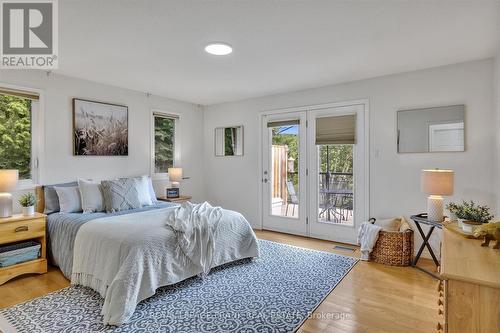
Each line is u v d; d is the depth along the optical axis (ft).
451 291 3.80
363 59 9.82
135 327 6.43
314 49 8.92
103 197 11.10
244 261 10.64
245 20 7.09
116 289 6.76
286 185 14.80
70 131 11.87
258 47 8.77
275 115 14.99
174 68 10.73
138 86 13.38
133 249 7.30
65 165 11.73
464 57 9.64
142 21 7.11
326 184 13.52
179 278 8.18
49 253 9.95
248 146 16.03
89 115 12.42
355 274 9.46
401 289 8.36
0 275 8.50
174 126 16.55
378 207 11.95
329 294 8.06
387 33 7.82
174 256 8.11
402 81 11.27
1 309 7.19
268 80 12.34
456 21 7.14
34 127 11.06
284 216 14.89
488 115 9.65
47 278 9.12
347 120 12.70
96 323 6.57
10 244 9.25
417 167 11.00
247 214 16.21
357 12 6.72
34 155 11.05
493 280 3.60
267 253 11.60
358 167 12.48
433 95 10.64
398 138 11.36
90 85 12.50
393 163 11.53
